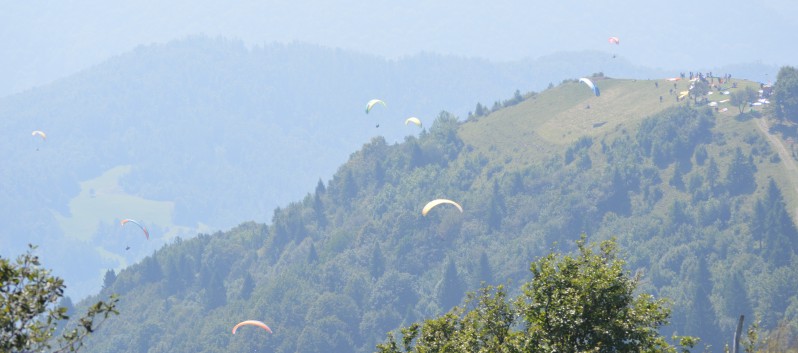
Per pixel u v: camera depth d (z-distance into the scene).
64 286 112.19
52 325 110.56
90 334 111.88
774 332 172.38
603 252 181.62
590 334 169.00
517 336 174.12
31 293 109.81
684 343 169.00
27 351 107.75
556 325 167.12
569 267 176.62
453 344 195.50
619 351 165.88
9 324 107.50
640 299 173.62
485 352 185.62
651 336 169.62
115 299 114.12
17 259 111.94
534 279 177.50
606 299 169.50
